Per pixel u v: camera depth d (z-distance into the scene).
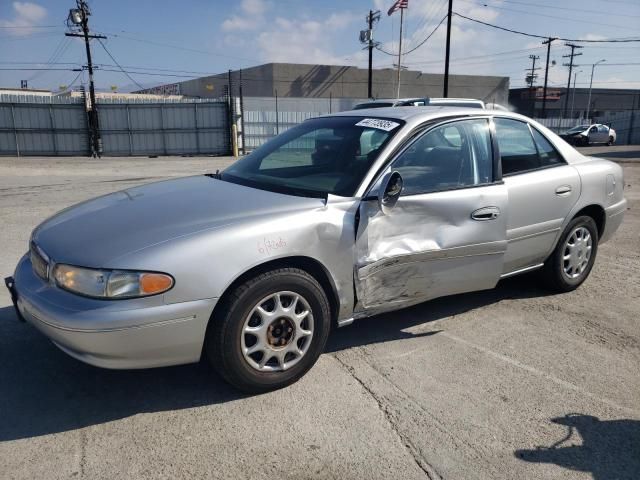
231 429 2.74
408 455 2.56
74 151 27.39
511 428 2.78
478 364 3.46
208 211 3.07
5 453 2.54
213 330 2.84
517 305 4.49
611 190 4.83
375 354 3.58
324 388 3.14
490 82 66.50
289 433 2.71
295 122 30.12
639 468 2.51
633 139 41.09
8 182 13.17
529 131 4.31
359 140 3.68
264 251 2.88
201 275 2.72
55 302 2.68
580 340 3.84
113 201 3.49
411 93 63.66
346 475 2.42
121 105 27.53
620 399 3.08
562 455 2.58
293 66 58.75
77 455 2.53
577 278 4.76
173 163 21.83
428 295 3.67
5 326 3.90
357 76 61.59
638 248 6.41
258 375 2.99
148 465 2.47
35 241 3.12
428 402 3.01
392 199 3.25
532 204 4.11
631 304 4.55
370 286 3.33
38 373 3.28
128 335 2.60
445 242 3.58
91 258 2.69
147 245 2.73
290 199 3.24
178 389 3.12
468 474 2.44
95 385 3.16
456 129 3.80
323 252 3.10
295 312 3.07
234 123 28.42
